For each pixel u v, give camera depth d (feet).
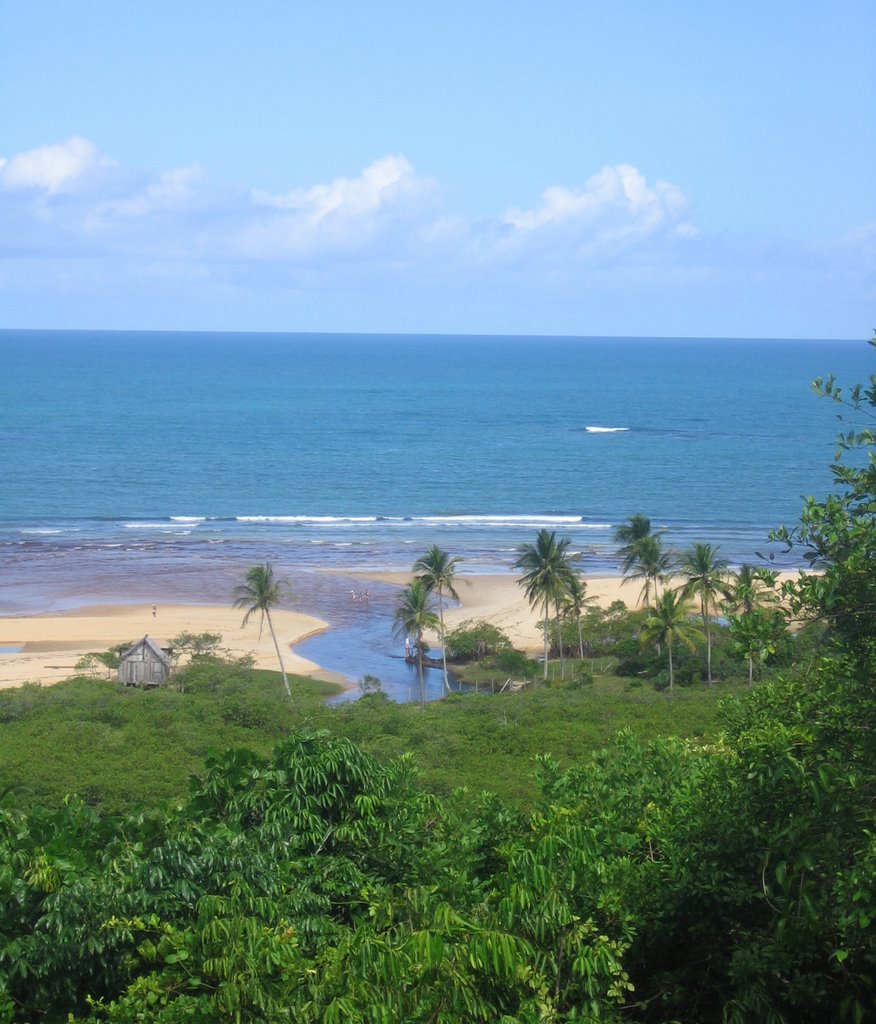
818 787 27.40
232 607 228.84
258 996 25.57
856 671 28.09
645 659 187.11
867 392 29.66
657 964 31.65
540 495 365.40
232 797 38.68
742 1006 27.12
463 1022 24.06
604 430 538.88
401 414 612.29
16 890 31.73
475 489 377.09
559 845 31.63
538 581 185.16
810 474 402.93
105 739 125.39
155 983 27.86
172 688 169.07
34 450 446.19
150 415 582.35
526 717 137.39
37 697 150.51
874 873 24.47
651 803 38.47
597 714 138.10
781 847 28.50
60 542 291.58
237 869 32.09
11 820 37.76
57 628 212.43
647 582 205.98
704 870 30.58
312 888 34.47
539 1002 24.90
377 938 26.76
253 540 297.12
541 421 581.94
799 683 32.30
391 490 374.84
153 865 31.83
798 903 27.04
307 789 37.81
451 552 283.59
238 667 181.78
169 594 241.14
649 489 375.25
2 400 647.97
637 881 31.45
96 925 30.17
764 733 30.55
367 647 208.54
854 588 27.20
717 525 314.96
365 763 38.68
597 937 28.43
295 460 434.30
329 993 25.29
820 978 27.30
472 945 24.63
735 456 447.83
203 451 454.81
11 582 249.75
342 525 318.45
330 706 155.94
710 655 176.65
